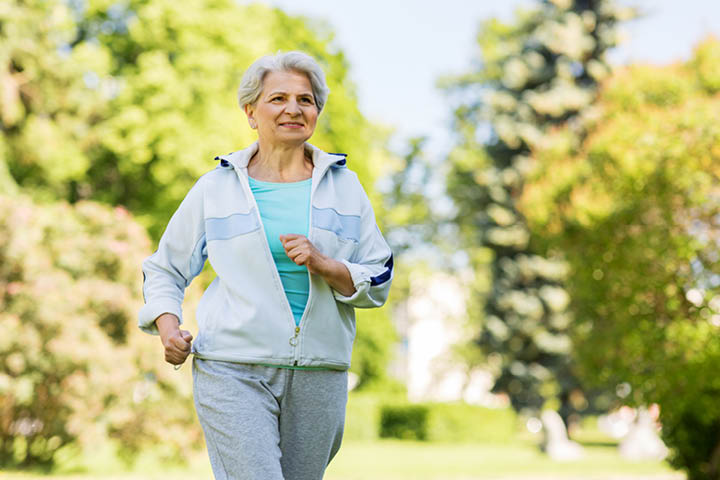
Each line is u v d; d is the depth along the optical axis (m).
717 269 10.60
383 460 20.36
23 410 13.42
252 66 3.21
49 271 13.30
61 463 14.29
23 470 13.60
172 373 14.09
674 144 10.73
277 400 3.05
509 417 30.97
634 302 11.07
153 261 3.25
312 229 3.10
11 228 13.12
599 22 30.09
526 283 30.16
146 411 13.99
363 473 15.75
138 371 13.92
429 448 26.47
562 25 29.98
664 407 10.84
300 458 3.11
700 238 10.83
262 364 3.02
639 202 10.95
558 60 29.89
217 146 20.98
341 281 3.03
